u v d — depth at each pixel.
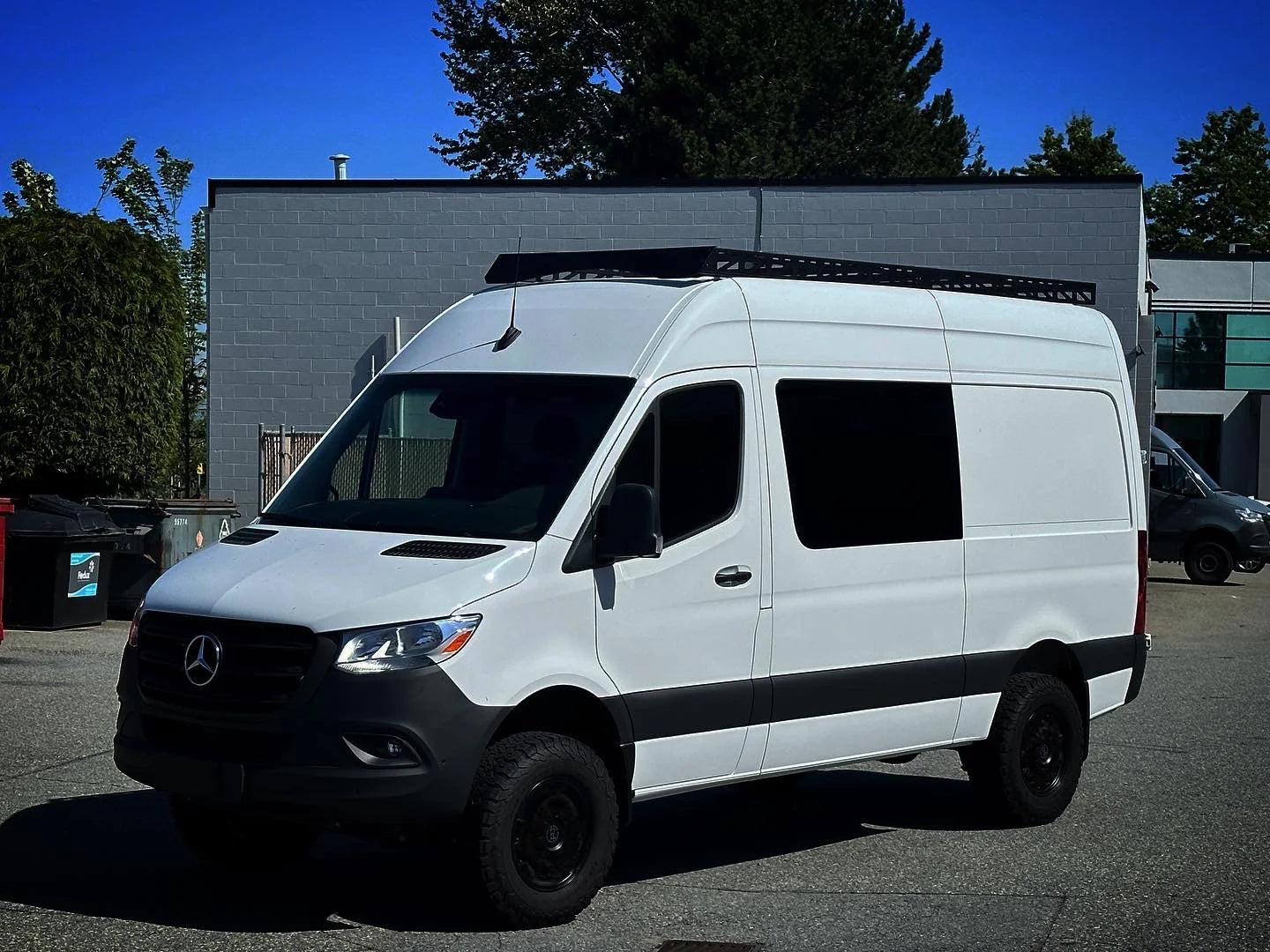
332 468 7.20
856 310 7.83
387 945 5.97
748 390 7.18
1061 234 21.58
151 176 30.94
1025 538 8.48
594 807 6.34
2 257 18.28
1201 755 10.64
